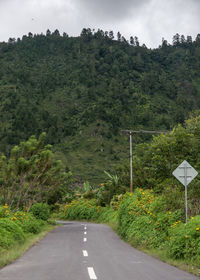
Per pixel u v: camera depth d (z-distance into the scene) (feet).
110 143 599.57
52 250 42.45
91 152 574.97
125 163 128.06
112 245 49.08
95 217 151.64
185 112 654.94
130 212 59.62
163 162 68.59
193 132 74.28
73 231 79.71
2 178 83.30
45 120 652.48
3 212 58.03
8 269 28.30
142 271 27.55
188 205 45.01
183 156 67.92
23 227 63.46
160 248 40.68
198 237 33.86
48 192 132.77
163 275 25.95
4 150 497.87
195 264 30.40
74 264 30.76
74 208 177.17
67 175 127.34
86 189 213.46
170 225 43.57
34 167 87.56
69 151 578.66
